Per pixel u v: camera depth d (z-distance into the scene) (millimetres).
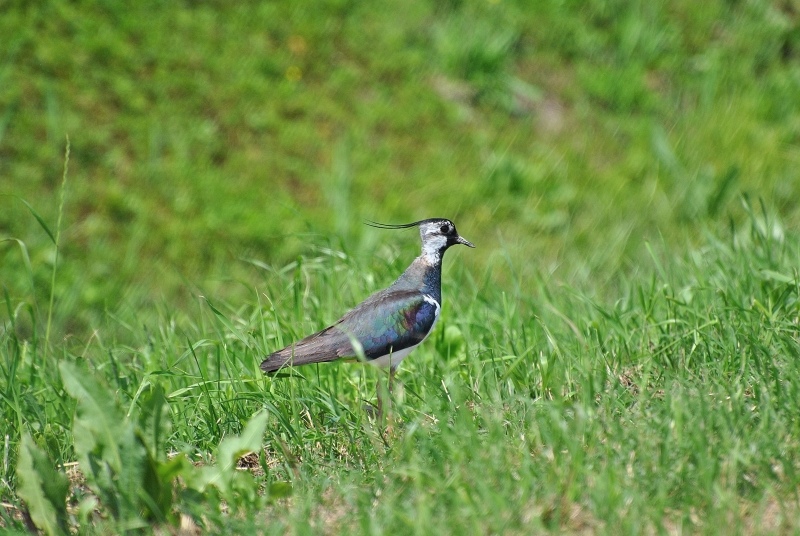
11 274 15602
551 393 8742
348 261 11273
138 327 11688
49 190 16891
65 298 15242
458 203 17172
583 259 15305
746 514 6684
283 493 7422
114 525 7062
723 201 16375
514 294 11258
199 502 7305
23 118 17531
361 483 7637
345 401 9531
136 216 16734
